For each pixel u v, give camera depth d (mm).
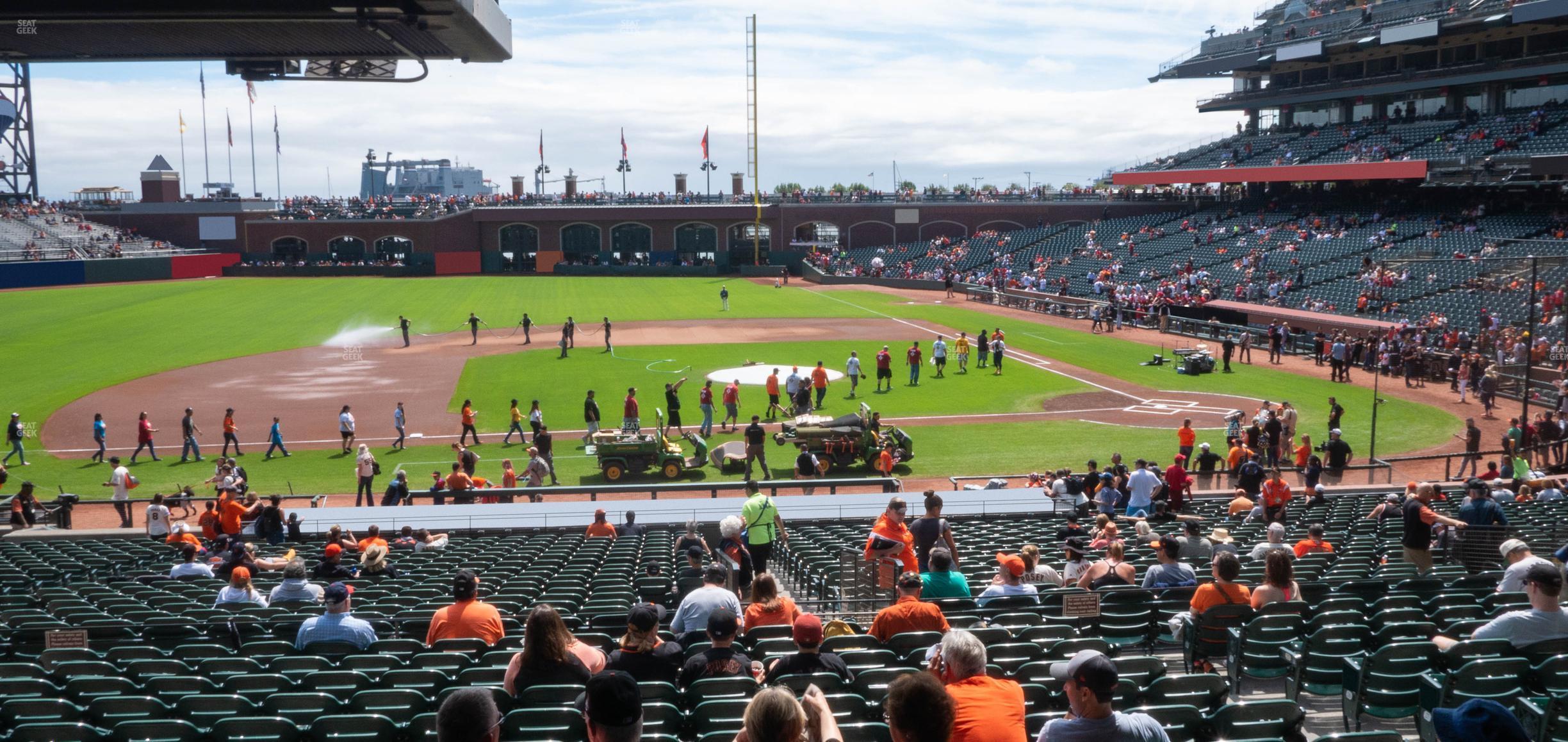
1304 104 82438
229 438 33188
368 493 27875
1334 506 22922
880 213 102500
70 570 19172
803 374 45750
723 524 15172
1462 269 50812
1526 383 29812
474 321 54875
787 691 4801
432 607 13828
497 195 111625
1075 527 18781
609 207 104250
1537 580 9320
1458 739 4895
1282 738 8094
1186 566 13281
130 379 45750
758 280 96375
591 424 33938
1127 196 99688
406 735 8602
